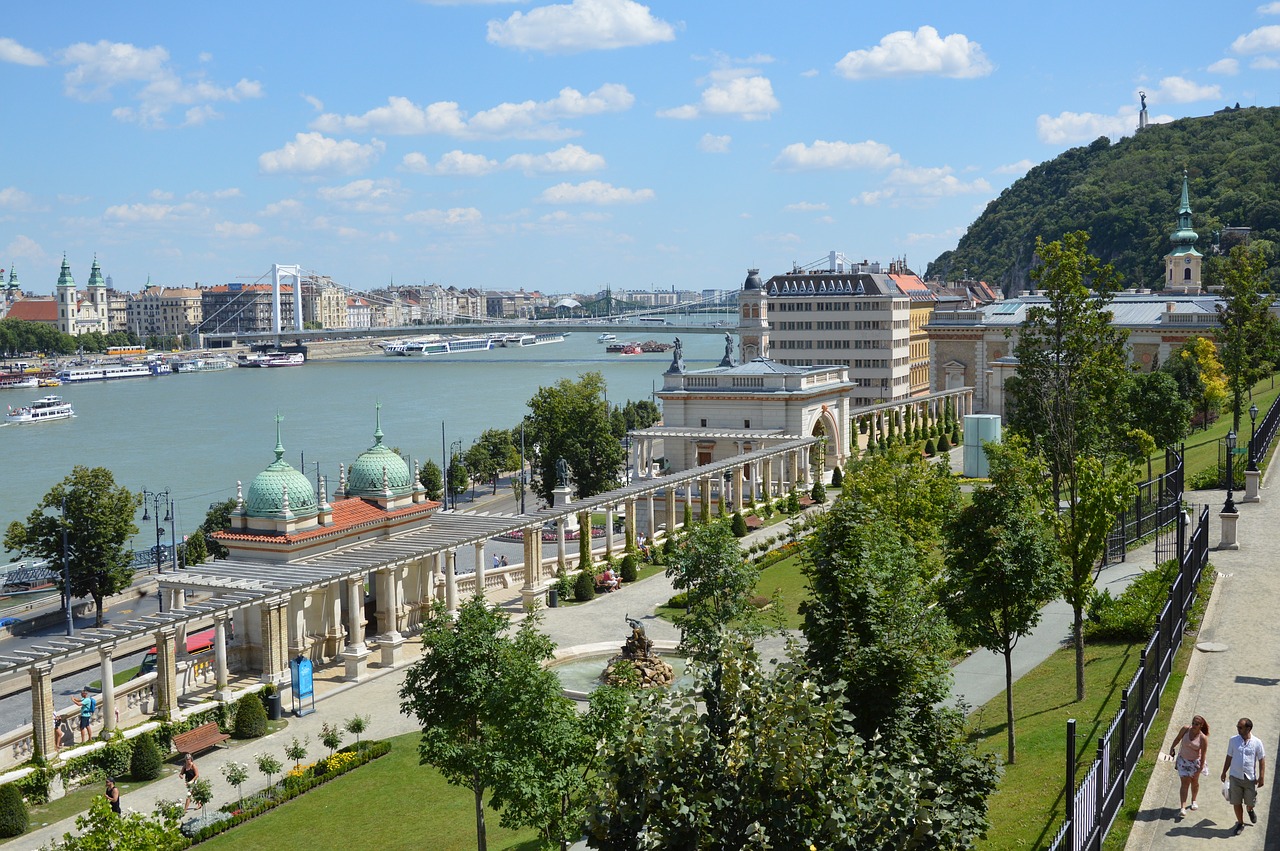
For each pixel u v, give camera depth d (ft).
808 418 526.98
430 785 205.77
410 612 310.45
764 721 113.60
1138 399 425.69
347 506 308.60
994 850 138.31
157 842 135.13
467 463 647.15
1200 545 225.76
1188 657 180.55
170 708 231.30
